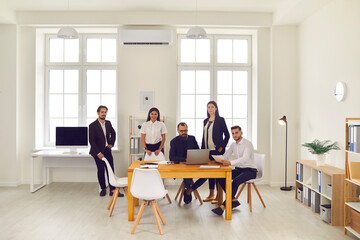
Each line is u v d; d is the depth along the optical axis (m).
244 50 7.14
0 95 6.51
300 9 5.60
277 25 6.55
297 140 6.59
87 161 6.37
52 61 7.07
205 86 7.10
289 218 4.61
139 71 6.65
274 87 6.60
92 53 7.08
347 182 4.04
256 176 5.05
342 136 4.86
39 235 3.94
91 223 4.36
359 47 4.43
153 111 5.88
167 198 5.35
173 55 6.66
